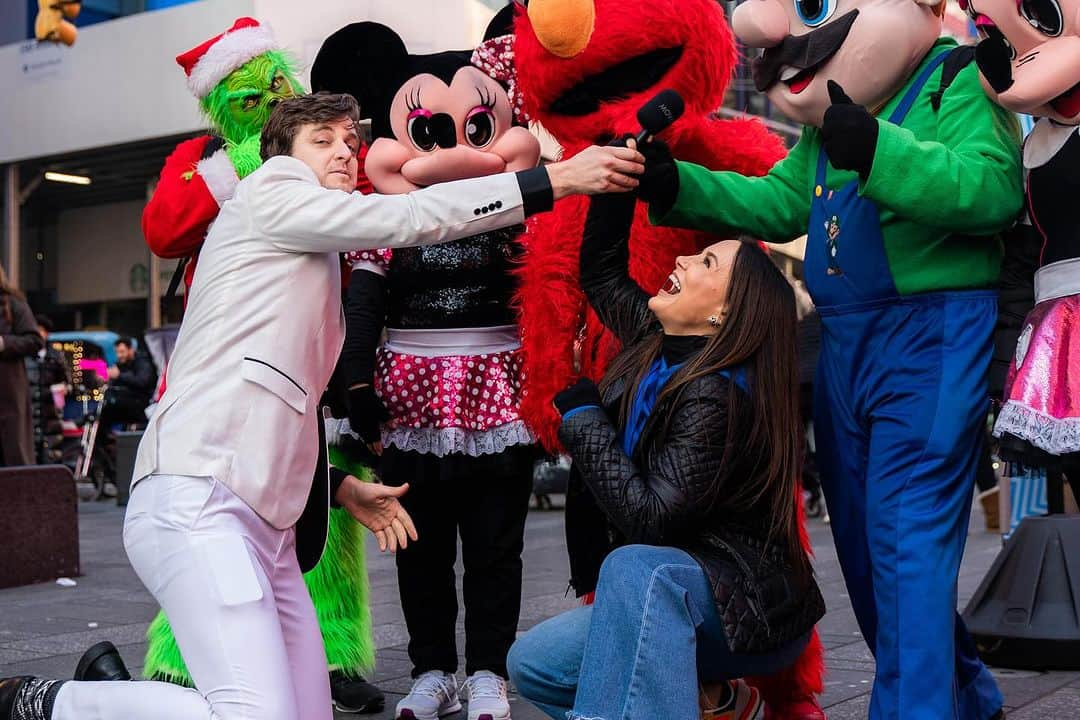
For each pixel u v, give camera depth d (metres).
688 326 2.65
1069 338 2.56
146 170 19.33
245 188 2.56
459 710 3.70
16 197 19.53
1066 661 4.01
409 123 3.54
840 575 6.31
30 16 18.48
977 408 2.69
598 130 3.10
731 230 2.98
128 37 17.06
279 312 2.50
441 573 3.61
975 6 2.58
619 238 2.96
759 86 2.90
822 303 2.88
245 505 2.45
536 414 3.32
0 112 18.59
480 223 2.54
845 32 2.68
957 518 2.69
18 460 7.86
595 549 2.97
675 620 2.39
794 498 2.58
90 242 21.56
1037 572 4.18
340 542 3.72
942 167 2.53
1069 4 2.46
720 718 2.66
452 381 3.43
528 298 3.31
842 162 2.53
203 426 2.44
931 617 2.61
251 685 2.31
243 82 3.62
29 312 7.93
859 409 2.82
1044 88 2.48
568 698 2.64
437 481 3.50
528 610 5.38
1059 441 2.52
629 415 2.66
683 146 3.12
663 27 2.96
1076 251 2.58
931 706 2.59
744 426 2.50
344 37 3.58
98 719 2.46
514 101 3.61
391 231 2.48
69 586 6.50
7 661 4.48
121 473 11.81
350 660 3.70
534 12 2.97
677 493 2.44
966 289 2.72
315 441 2.58
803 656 2.97
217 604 2.35
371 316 3.46
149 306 20.88
